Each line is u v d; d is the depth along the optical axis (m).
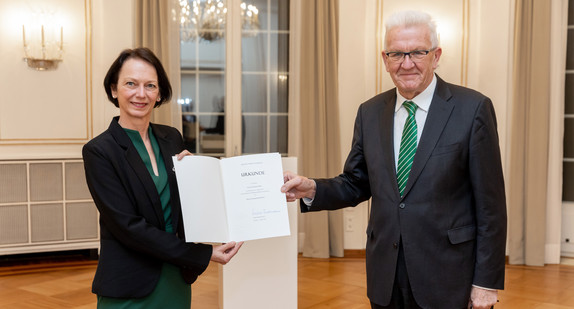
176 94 5.91
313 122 5.89
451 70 5.86
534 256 5.62
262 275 3.33
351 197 2.26
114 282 1.81
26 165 5.44
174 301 1.93
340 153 5.92
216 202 1.91
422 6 5.86
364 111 2.20
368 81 6.00
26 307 4.18
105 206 1.79
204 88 6.19
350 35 5.97
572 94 5.86
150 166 1.94
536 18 5.52
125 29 5.78
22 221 5.44
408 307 1.96
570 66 5.84
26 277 5.09
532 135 5.58
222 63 6.21
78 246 5.64
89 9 5.68
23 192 5.44
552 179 5.72
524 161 5.65
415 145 1.97
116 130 1.88
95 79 5.75
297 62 6.16
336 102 5.87
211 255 1.88
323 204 2.19
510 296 4.52
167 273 1.92
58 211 5.57
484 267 1.89
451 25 5.82
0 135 5.47
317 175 5.92
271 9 6.23
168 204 1.95
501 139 5.74
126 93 1.87
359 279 5.05
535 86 5.55
